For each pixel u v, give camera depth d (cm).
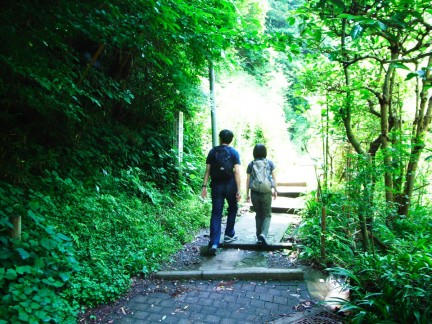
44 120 434
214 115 691
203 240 494
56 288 285
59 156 447
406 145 383
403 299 245
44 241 278
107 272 324
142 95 612
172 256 423
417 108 509
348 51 254
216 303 308
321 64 457
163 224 496
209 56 473
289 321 274
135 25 396
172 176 647
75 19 372
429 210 546
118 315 286
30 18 353
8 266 268
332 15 255
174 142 664
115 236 395
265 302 309
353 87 423
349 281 322
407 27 196
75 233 351
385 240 400
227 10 438
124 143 566
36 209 337
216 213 434
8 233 282
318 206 500
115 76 562
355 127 576
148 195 534
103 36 404
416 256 287
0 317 227
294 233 488
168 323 274
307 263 390
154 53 471
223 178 432
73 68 470
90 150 504
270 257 418
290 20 304
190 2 401
